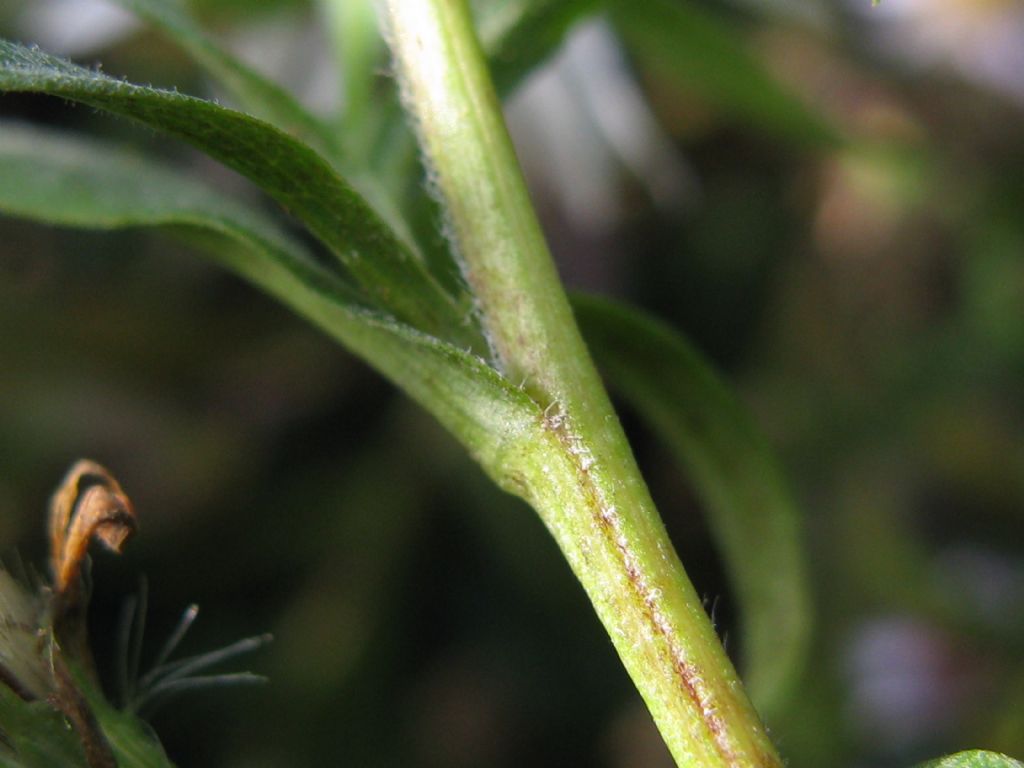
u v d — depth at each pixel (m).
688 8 0.12
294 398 0.22
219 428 0.21
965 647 0.19
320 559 0.20
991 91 0.20
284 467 0.21
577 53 0.18
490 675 0.20
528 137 0.18
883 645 0.19
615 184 0.19
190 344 0.22
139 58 0.18
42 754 0.06
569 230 0.21
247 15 0.16
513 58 0.09
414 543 0.20
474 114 0.07
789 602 0.09
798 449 0.21
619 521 0.06
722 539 0.09
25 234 0.21
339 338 0.08
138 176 0.08
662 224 0.22
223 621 0.20
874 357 0.21
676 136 0.21
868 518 0.20
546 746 0.20
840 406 0.21
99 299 0.21
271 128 0.06
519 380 0.07
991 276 0.21
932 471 0.20
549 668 0.20
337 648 0.19
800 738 0.18
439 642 0.20
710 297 0.22
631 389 0.09
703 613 0.06
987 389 0.21
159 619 0.20
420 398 0.07
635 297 0.22
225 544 0.20
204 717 0.19
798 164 0.22
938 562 0.20
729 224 0.22
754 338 0.22
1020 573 0.19
